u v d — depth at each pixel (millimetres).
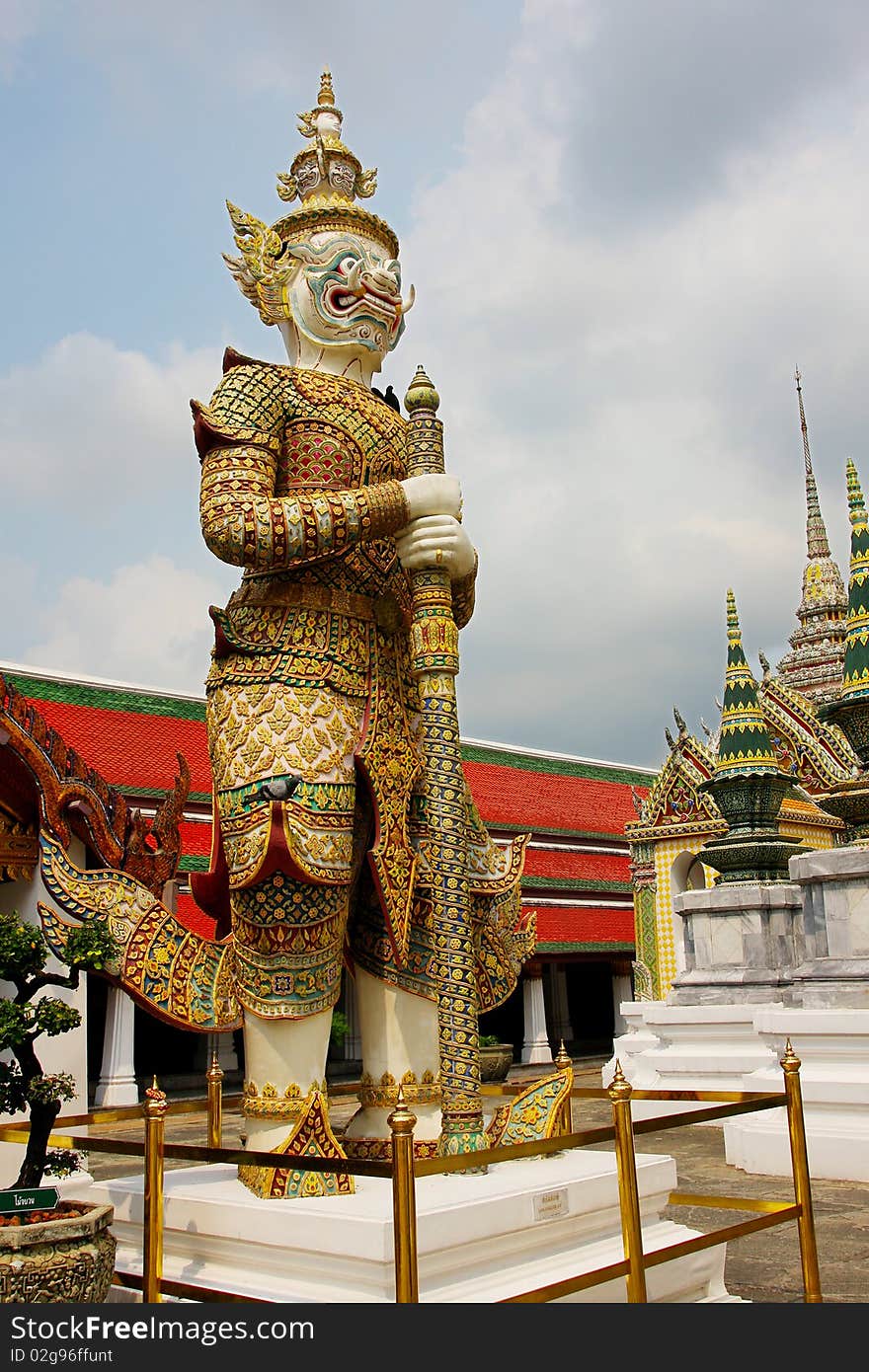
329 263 7359
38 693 24797
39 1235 4992
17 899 8477
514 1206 5496
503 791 34344
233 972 6539
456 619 7617
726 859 16281
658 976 24438
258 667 6512
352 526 6359
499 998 7852
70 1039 8438
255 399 6699
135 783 24234
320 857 6211
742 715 16891
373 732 6590
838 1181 10078
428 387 7008
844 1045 11094
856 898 11781
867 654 12875
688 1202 6652
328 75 8008
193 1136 14273
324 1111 6012
